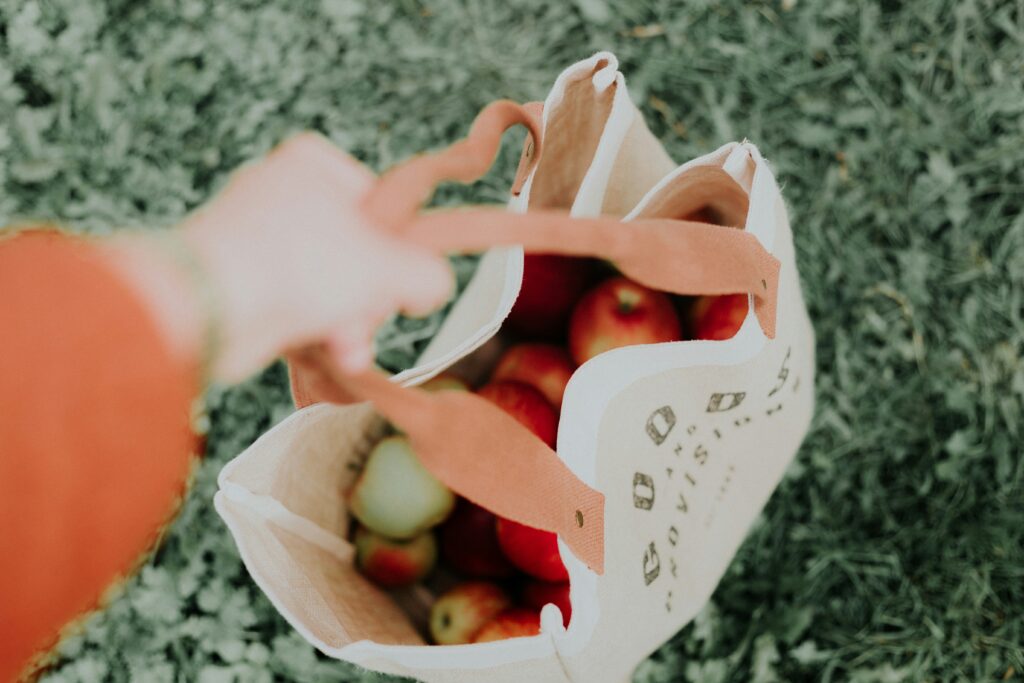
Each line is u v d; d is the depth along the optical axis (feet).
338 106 5.33
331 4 5.39
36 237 2.33
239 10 5.40
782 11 5.31
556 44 5.36
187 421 2.44
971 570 4.75
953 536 4.81
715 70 5.27
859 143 5.15
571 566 3.47
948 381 4.93
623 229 3.27
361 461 4.01
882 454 4.89
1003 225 5.05
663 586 3.93
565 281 4.20
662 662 4.73
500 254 4.02
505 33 5.38
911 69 5.19
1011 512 4.80
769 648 4.71
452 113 5.31
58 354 2.14
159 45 5.37
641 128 4.01
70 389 2.15
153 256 2.24
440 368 3.64
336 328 2.66
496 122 3.31
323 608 3.73
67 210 5.17
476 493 3.28
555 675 3.66
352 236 2.55
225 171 5.28
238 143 5.29
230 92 5.34
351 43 5.38
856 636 4.73
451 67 5.35
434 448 3.25
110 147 5.26
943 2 5.22
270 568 3.64
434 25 5.40
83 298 2.15
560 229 3.11
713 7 5.32
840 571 4.80
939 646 4.69
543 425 4.03
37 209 5.16
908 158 5.13
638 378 3.59
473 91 5.32
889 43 5.22
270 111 5.33
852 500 4.87
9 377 2.14
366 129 5.31
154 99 5.31
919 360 4.96
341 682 4.72
